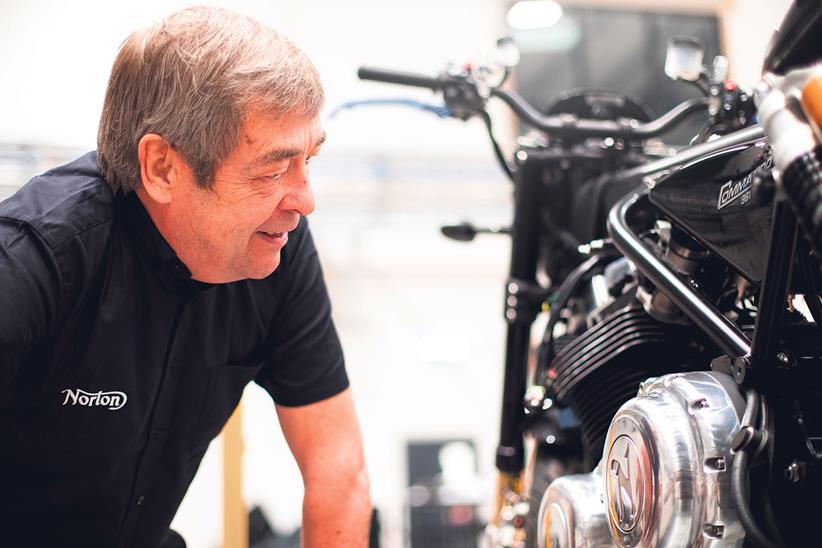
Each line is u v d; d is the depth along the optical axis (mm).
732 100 1156
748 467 759
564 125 1437
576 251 1417
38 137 3477
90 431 1058
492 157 5434
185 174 967
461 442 6000
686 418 797
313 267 1247
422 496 4500
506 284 1487
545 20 4512
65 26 3566
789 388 781
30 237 968
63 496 1095
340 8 5328
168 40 967
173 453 1170
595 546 927
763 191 655
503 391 1475
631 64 5508
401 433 6855
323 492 1249
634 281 1160
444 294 6922
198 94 934
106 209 1033
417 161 5477
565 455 1353
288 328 1238
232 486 2117
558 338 1269
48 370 1015
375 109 5605
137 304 1065
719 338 861
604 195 1317
